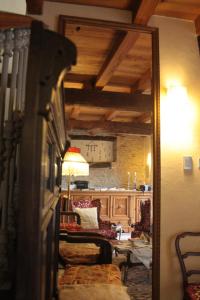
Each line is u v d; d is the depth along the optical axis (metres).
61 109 1.07
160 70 2.31
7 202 0.83
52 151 1.16
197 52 2.40
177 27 2.39
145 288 2.63
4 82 0.91
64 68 0.69
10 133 0.85
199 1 2.17
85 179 6.37
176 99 2.29
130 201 5.82
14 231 0.80
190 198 2.25
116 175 6.56
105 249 2.18
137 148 6.73
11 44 0.92
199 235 2.18
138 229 3.90
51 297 1.26
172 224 2.20
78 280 1.67
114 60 2.96
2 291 0.72
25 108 0.67
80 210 4.25
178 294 2.14
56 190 1.57
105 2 2.21
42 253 0.74
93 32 2.59
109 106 3.92
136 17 2.21
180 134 2.28
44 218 0.78
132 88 4.02
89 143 6.46
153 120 2.27
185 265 2.19
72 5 2.22
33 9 2.13
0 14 0.82
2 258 0.78
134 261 2.96
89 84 3.87
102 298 1.41
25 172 0.66
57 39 0.70
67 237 2.19
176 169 2.25
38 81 0.68
